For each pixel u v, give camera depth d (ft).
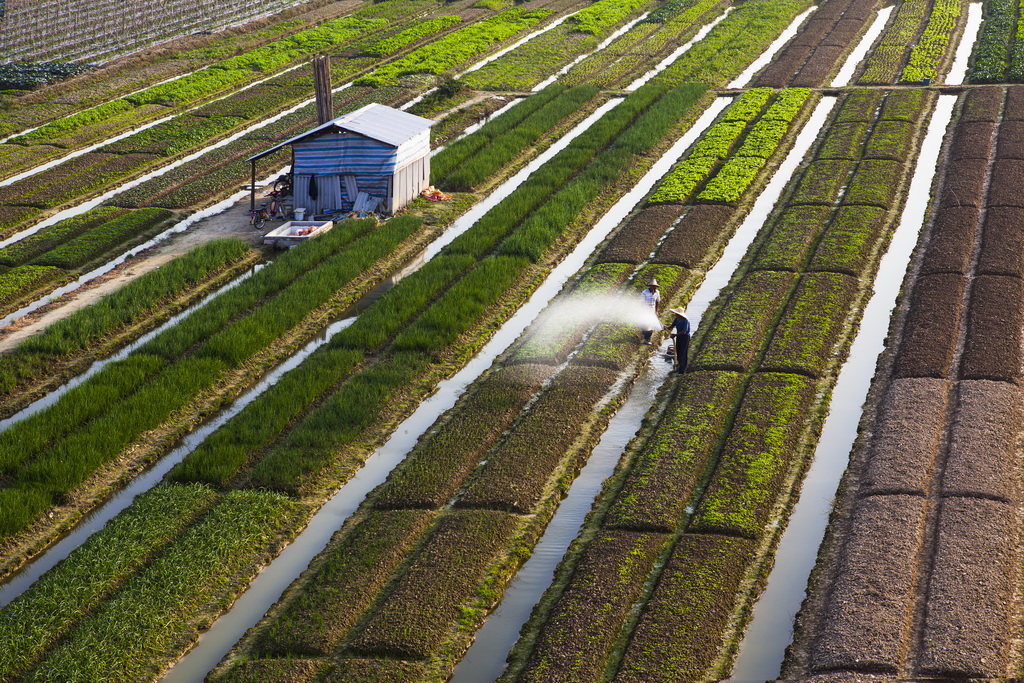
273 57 250.57
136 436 90.22
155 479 85.81
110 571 72.23
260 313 112.47
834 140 170.81
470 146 174.29
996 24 241.55
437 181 160.86
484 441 88.58
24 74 231.71
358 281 124.57
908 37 242.37
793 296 114.11
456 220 146.51
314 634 66.18
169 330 108.88
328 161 144.46
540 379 99.19
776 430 87.61
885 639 63.26
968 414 88.17
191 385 97.60
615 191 154.61
